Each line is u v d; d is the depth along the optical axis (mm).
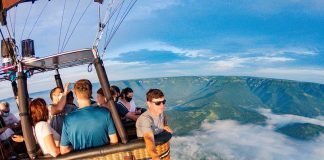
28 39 4250
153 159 3793
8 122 6707
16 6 4273
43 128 3795
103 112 3811
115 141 3861
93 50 3873
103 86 3855
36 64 4488
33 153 3922
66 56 4273
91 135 3773
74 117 3748
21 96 3947
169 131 4348
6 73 4652
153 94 3916
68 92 4789
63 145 3791
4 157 4398
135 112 5176
